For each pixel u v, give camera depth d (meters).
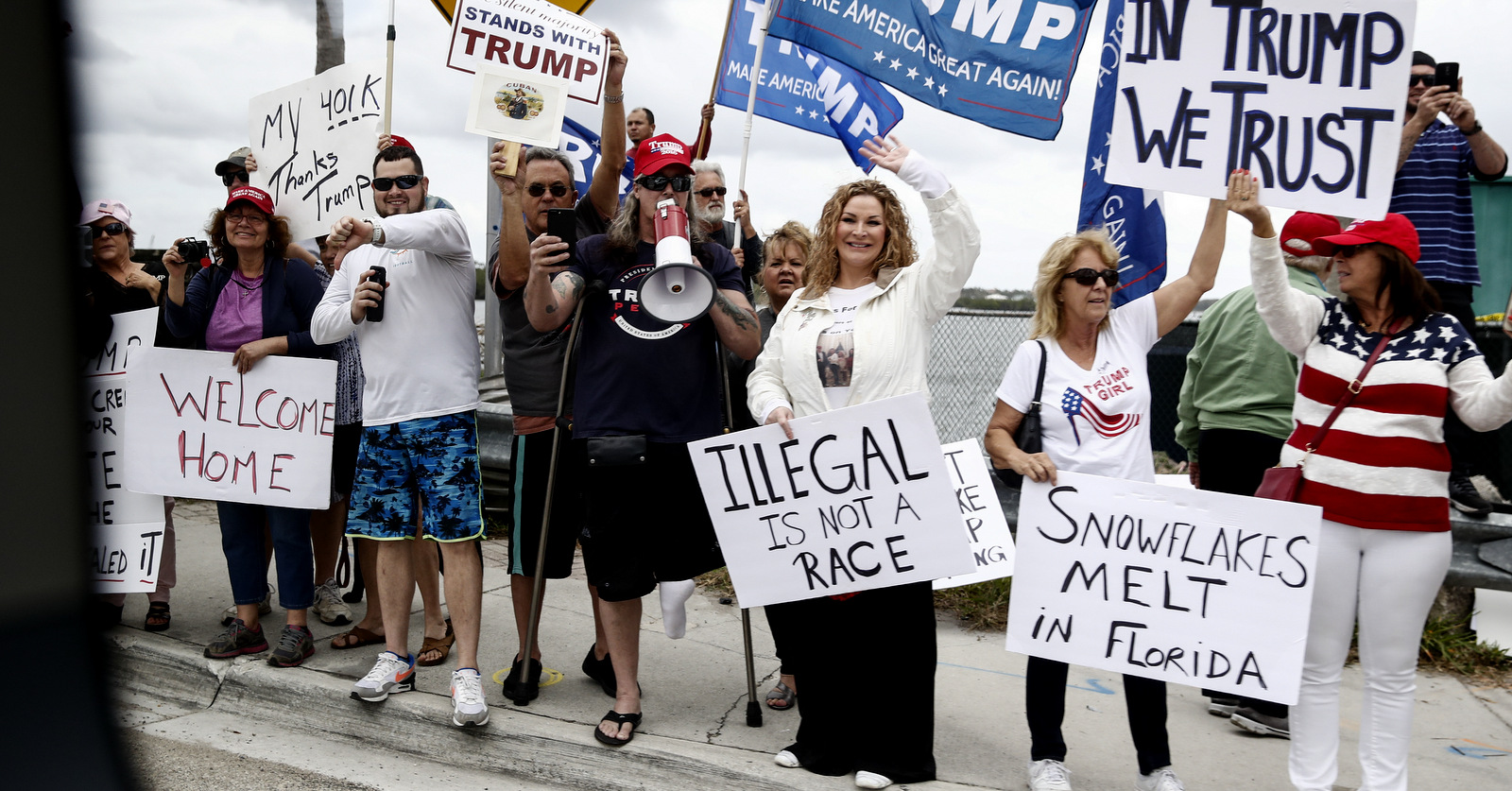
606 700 4.03
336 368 4.50
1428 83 4.43
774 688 4.10
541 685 4.19
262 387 4.43
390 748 3.95
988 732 3.84
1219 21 3.14
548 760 3.66
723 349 3.78
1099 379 3.23
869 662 3.32
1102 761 3.63
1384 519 2.97
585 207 4.51
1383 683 3.06
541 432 4.08
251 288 4.58
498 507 6.77
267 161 4.96
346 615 5.04
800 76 5.55
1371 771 3.09
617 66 4.17
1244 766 3.61
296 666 4.36
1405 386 2.96
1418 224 4.58
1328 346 3.12
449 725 3.83
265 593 4.61
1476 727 4.00
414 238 3.80
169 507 4.86
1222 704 4.08
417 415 3.94
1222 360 4.16
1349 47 3.04
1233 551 3.03
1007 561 4.35
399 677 4.01
